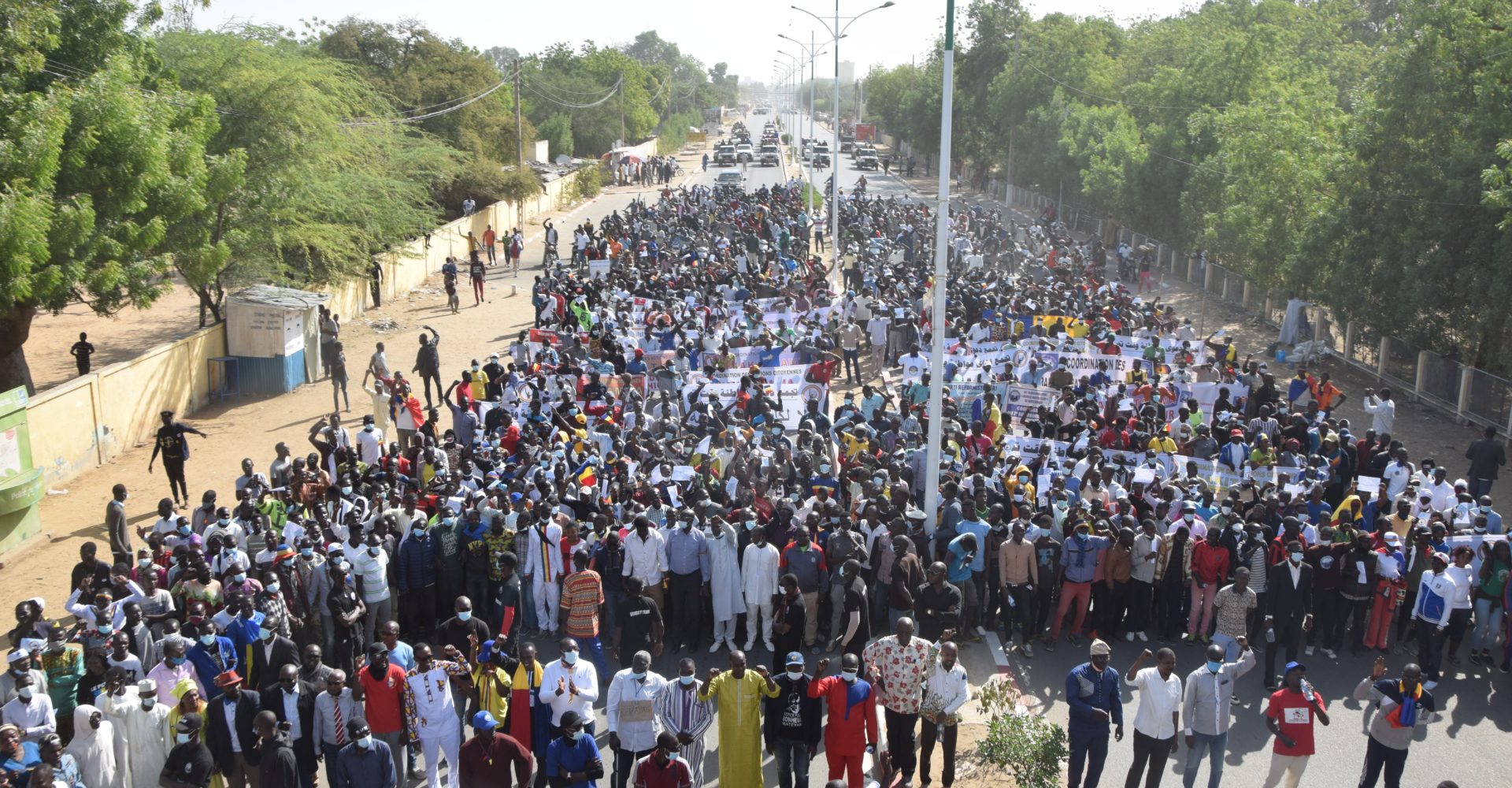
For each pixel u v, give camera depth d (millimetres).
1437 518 15156
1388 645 14570
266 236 29719
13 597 16250
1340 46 60594
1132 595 14492
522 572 14492
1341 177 30062
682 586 14055
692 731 10586
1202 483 15906
